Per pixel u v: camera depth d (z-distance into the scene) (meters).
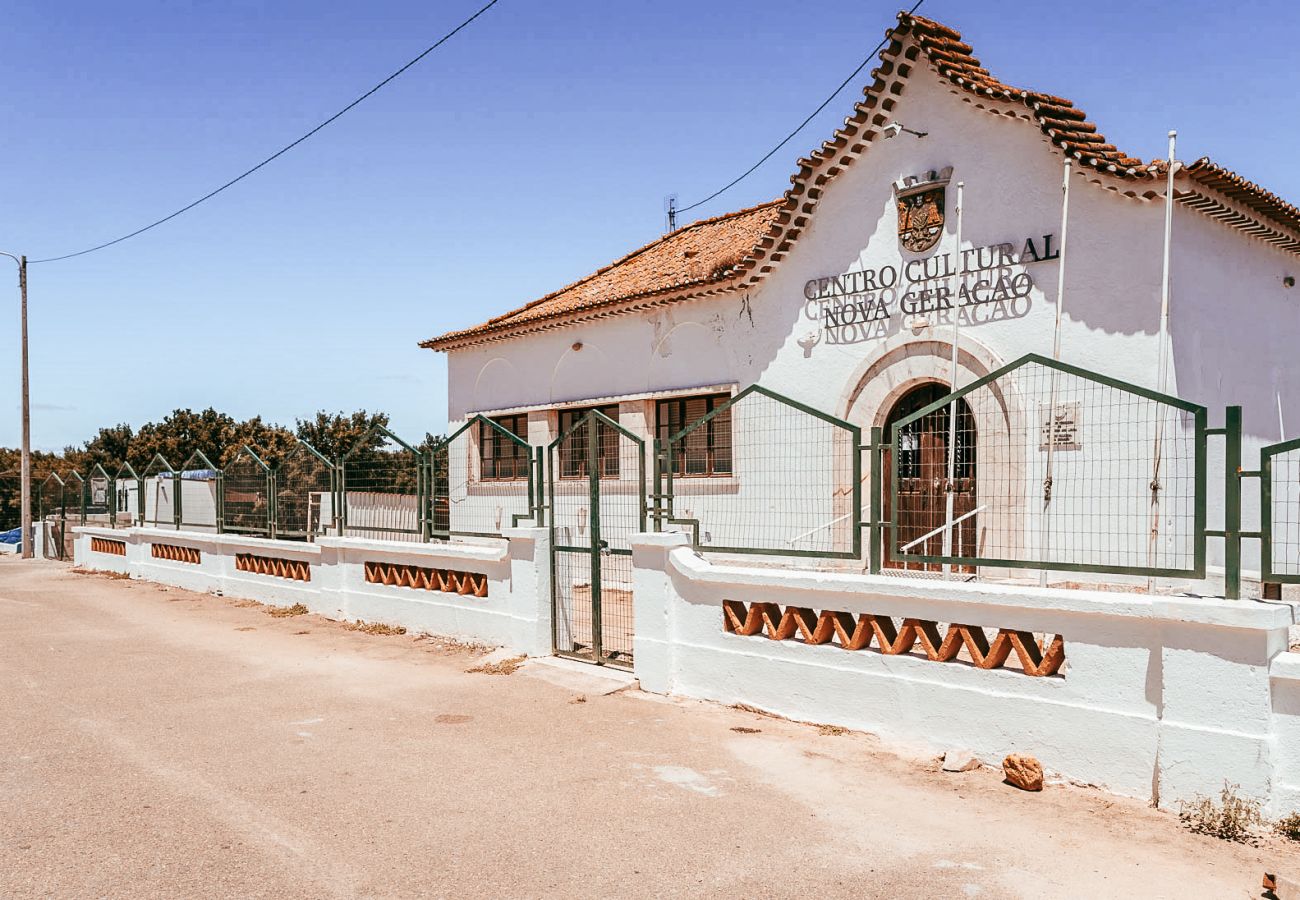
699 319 14.57
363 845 4.88
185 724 7.35
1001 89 10.90
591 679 8.56
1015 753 5.77
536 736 6.90
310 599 13.31
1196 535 5.37
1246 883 4.33
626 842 4.91
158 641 11.35
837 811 5.30
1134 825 4.99
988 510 11.13
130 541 19.28
